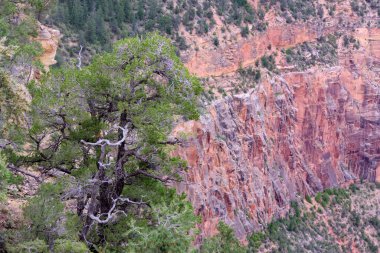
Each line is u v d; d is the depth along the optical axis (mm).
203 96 67062
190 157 55250
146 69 21094
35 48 37031
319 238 80188
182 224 20406
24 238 18922
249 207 67500
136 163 22984
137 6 75562
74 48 61469
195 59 74000
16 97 21359
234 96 71125
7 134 22281
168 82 21859
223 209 60312
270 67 82000
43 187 20172
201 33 76500
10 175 21062
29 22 39219
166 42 21766
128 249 19891
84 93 21641
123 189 22703
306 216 81312
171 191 22812
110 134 22094
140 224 21047
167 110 21062
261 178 71562
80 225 20594
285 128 80562
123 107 20797
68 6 66062
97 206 22750
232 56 77688
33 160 22922
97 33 66250
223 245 30359
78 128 22797
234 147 66438
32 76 31234
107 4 71000
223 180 61500
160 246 20141
